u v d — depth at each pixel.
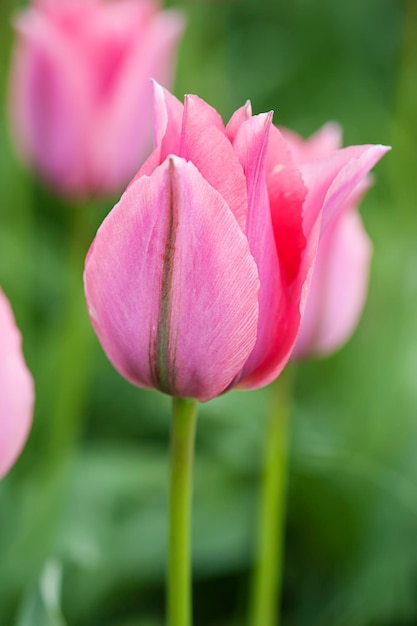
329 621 0.87
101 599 0.84
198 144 0.56
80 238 1.00
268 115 0.56
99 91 0.95
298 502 0.90
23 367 0.58
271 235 0.57
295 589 0.91
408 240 1.11
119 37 0.93
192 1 1.33
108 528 0.87
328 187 0.58
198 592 0.91
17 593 0.80
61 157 0.97
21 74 0.96
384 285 1.05
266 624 0.76
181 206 0.55
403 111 1.36
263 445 0.93
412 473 0.90
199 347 0.57
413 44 1.28
